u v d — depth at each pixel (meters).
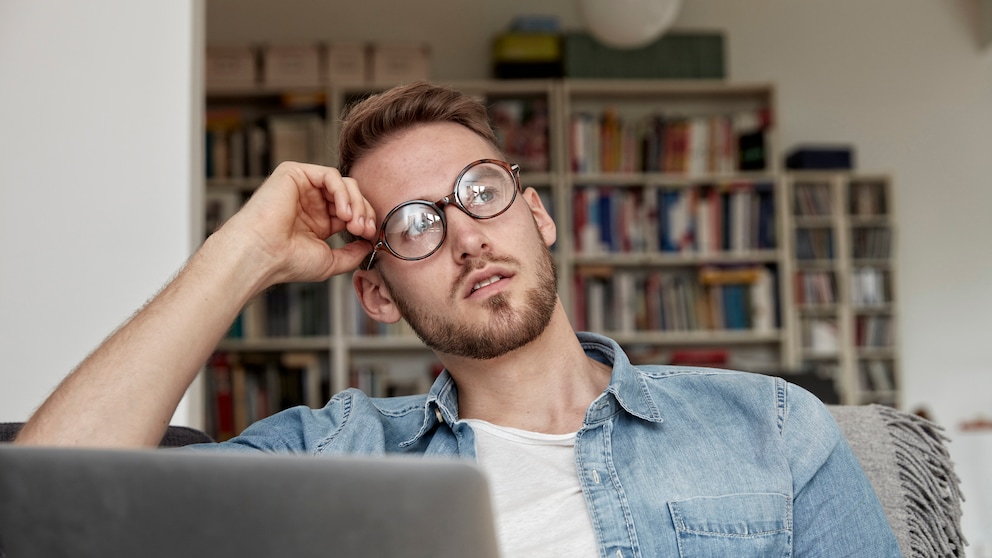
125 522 0.56
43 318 1.83
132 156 1.88
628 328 5.05
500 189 1.26
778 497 1.14
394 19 5.49
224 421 4.75
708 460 1.18
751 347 5.29
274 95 5.09
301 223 1.29
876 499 1.18
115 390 1.01
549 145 5.16
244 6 5.44
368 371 4.93
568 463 1.21
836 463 1.18
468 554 0.53
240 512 0.54
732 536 1.12
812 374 3.05
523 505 1.17
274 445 1.31
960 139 5.82
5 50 1.89
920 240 5.78
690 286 5.12
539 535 1.14
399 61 5.04
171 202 1.87
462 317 1.24
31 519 0.58
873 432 1.33
